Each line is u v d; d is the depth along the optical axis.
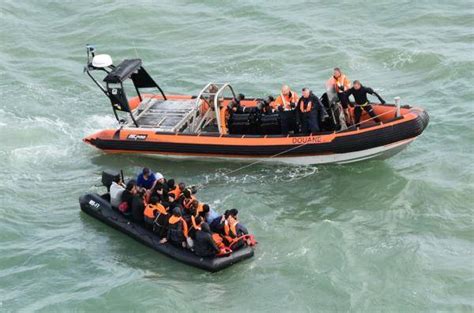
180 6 50.25
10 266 26.94
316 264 26.33
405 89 39.53
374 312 24.16
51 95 40.03
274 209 29.86
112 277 26.12
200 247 26.09
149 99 36.06
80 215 29.92
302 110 31.31
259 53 43.88
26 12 50.00
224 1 50.47
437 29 45.81
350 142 31.06
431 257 26.55
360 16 48.09
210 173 32.59
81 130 36.53
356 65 42.28
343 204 30.12
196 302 24.84
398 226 28.48
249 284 25.58
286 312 24.34
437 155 33.25
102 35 46.81
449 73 40.16
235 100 33.69
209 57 43.84
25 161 33.75
